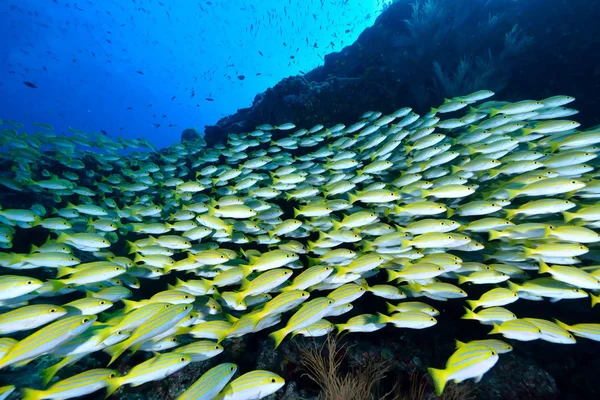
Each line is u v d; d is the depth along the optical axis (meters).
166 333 0.89
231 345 1.19
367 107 3.02
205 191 2.85
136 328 0.76
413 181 1.65
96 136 3.13
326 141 3.05
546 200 1.14
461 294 1.03
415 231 1.25
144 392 1.03
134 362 1.16
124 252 2.14
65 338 0.70
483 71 2.62
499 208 1.24
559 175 1.35
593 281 0.89
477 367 0.69
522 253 1.16
